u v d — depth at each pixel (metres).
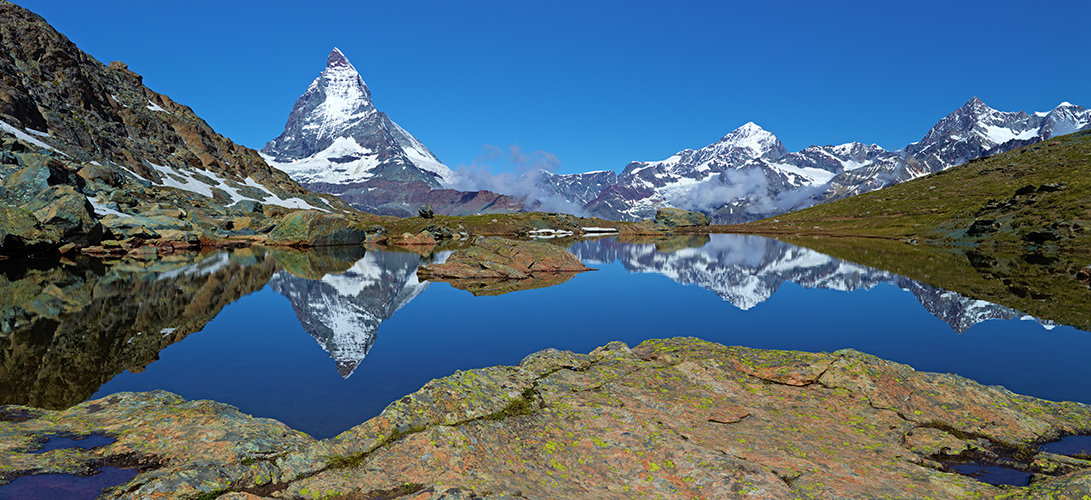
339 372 18.58
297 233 104.38
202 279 46.25
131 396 13.03
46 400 15.32
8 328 25.05
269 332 25.08
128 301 33.81
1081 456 9.81
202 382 17.31
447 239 140.75
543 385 12.75
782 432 10.79
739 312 30.80
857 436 10.65
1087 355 20.36
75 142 134.88
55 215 64.94
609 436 10.29
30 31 156.88
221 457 9.39
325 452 9.34
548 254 57.53
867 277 49.03
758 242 125.69
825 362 13.99
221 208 134.12
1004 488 8.33
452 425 10.33
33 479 8.45
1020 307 31.48
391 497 8.18
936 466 9.48
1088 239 78.38
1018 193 119.38
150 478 8.36
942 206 187.88
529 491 8.50
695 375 13.73
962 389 12.62
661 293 39.06
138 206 101.06
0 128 107.12
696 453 9.38
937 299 35.00
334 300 35.81
